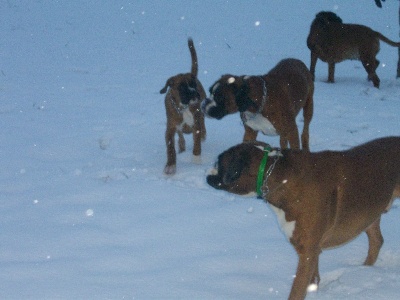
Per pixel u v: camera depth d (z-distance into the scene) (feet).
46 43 38.83
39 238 18.97
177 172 22.43
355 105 27.53
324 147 23.88
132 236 19.04
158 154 23.73
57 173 22.38
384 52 36.78
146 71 32.55
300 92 22.65
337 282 17.39
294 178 16.34
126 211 20.12
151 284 17.30
